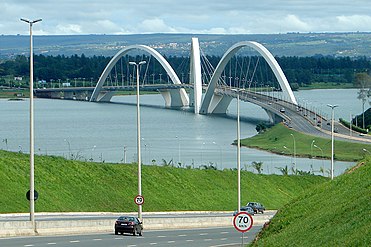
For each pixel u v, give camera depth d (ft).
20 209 281.13
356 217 133.80
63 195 312.09
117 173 350.84
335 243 122.62
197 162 561.84
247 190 384.47
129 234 217.56
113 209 314.14
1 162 316.60
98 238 199.31
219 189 375.04
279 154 648.79
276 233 159.84
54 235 204.74
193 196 356.79
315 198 172.04
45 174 323.78
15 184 305.12
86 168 344.90
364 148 643.86
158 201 336.70
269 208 365.61
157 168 371.97
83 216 278.26
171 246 185.06
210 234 230.27
